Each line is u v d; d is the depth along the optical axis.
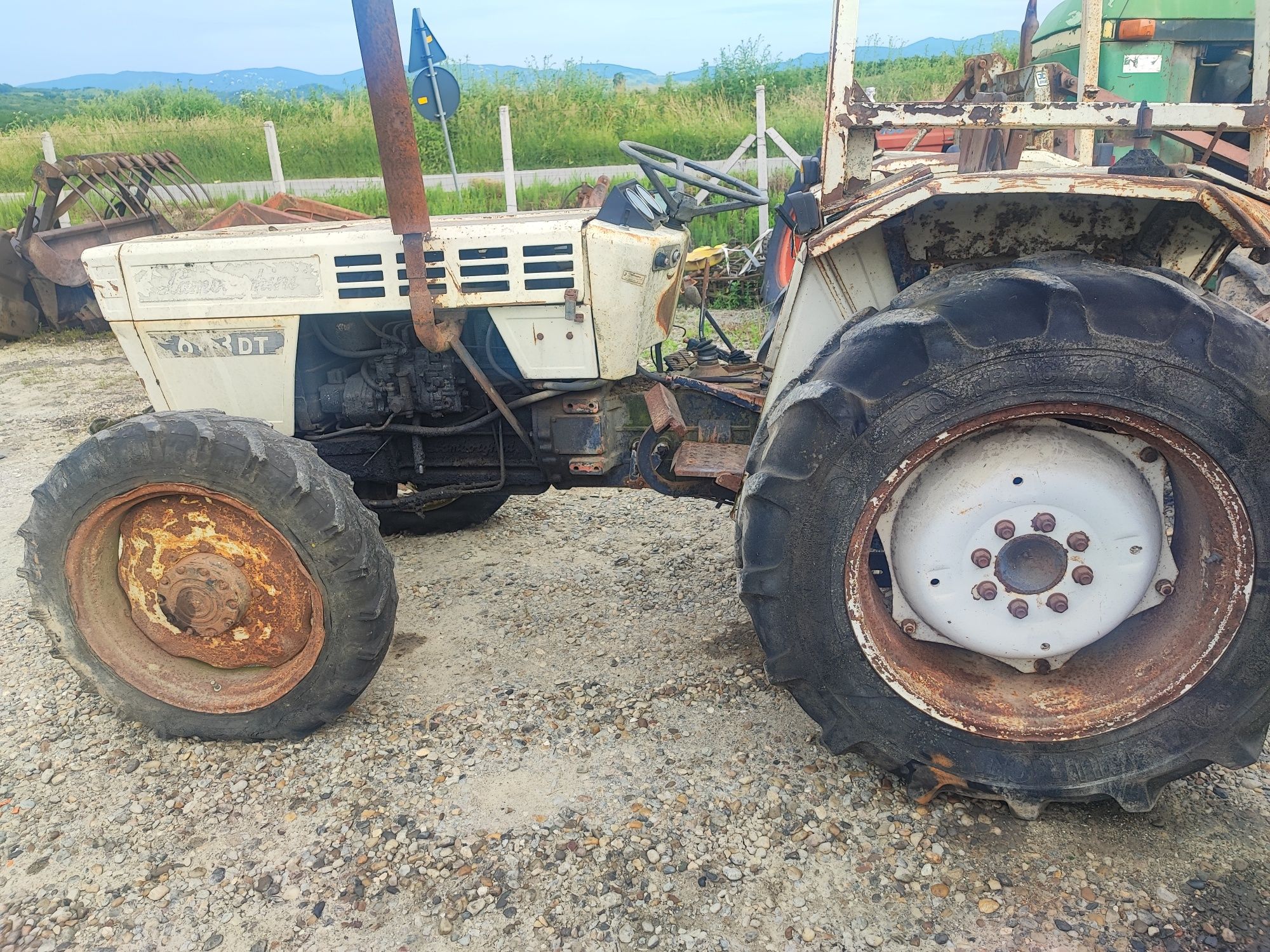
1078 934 1.80
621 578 3.44
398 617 3.20
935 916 1.86
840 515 1.95
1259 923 1.81
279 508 2.27
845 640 2.02
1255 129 2.07
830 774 2.27
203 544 2.42
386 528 3.90
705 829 2.10
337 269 2.61
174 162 9.30
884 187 2.25
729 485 2.55
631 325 2.55
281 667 2.49
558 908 1.90
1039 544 2.04
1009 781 2.04
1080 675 2.13
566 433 2.79
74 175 8.03
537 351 2.61
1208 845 2.02
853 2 2.05
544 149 14.65
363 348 2.87
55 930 1.91
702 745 2.41
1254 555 1.88
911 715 2.05
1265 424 1.82
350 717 2.59
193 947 1.85
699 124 14.77
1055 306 1.83
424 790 2.28
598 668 2.81
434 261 2.54
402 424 2.94
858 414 1.89
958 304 1.89
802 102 15.40
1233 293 2.87
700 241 9.48
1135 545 2.03
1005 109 2.07
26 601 3.46
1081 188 1.87
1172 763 2.00
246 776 2.36
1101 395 1.84
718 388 2.78
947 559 2.07
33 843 2.16
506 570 3.55
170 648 2.54
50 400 6.43
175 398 2.84
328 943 1.85
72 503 2.37
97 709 2.71
